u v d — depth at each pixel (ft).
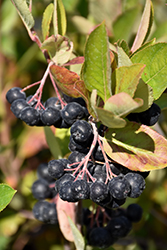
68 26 1.45
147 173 1.01
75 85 0.97
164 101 1.13
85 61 0.95
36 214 1.31
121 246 1.48
